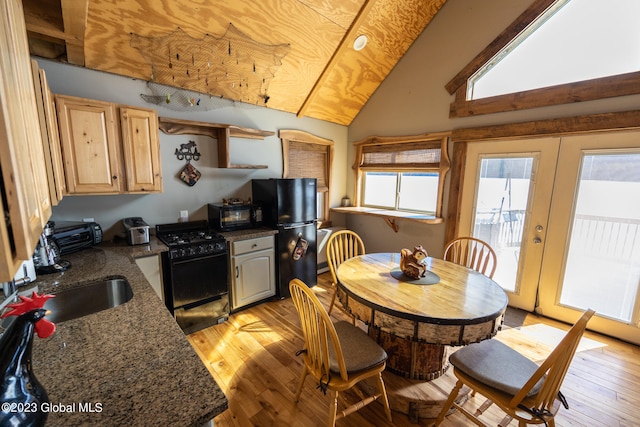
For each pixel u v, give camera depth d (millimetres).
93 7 1971
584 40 2428
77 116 2021
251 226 3221
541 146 2701
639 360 2219
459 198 3283
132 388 802
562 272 2697
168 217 2887
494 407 1831
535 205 2791
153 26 2225
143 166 2367
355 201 4531
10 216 540
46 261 1723
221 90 3021
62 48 2152
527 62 2760
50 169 1375
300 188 3309
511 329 2631
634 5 2199
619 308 2459
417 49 3504
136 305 1321
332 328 1315
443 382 1895
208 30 2398
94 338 1050
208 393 792
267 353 2328
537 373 1181
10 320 1131
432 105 3428
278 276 3283
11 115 605
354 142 4395
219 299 2756
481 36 2953
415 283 1911
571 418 1713
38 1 1558
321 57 3115
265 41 2676
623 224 2373
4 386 594
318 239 4102
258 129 3453
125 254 2160
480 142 3100
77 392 781
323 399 1871
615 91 2248
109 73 2416
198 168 3031
